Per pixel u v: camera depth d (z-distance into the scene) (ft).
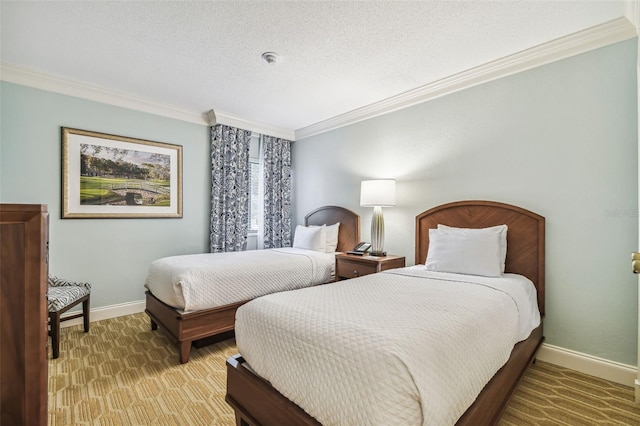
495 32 6.96
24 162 9.18
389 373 3.19
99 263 10.53
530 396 6.13
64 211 9.79
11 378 3.08
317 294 5.70
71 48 7.75
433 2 5.98
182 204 12.41
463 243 7.88
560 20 6.52
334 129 13.47
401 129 10.91
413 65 8.52
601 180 6.93
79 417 5.46
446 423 3.38
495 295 5.74
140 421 5.38
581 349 7.18
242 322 5.22
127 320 10.53
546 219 7.68
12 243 3.10
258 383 4.61
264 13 6.32
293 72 8.97
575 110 7.27
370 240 12.04
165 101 11.39
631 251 6.58
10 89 8.93
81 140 10.11
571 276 7.32
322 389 3.65
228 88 10.18
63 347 8.36
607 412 5.63
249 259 9.63
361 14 6.34
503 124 8.41
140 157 11.34
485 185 8.76
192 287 7.71
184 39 7.31
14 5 6.07
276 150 14.97
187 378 6.82
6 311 3.06
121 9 6.22
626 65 6.64
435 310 4.67
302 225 15.06
